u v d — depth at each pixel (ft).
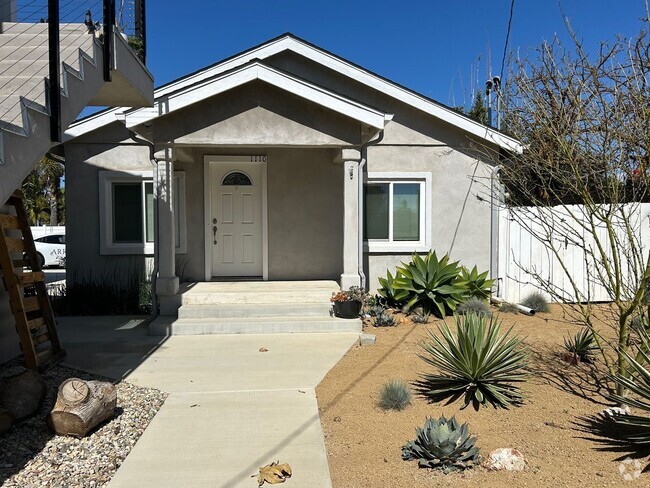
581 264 32.24
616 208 17.11
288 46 34.27
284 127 27.09
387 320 26.78
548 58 22.36
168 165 27.07
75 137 31.86
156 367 20.43
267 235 33.96
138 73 23.63
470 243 34.24
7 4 27.76
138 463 12.53
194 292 28.58
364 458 12.51
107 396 14.79
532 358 19.26
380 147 33.68
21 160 14.65
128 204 33.47
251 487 11.42
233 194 34.45
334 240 34.35
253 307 27.30
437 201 34.09
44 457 12.82
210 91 25.94
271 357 21.68
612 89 16.75
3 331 21.08
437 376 16.65
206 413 15.64
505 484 11.00
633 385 13.16
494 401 15.37
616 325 24.17
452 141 34.01
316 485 11.41
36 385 15.48
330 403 16.28
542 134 20.21
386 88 33.50
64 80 17.16
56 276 61.31
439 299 28.50
